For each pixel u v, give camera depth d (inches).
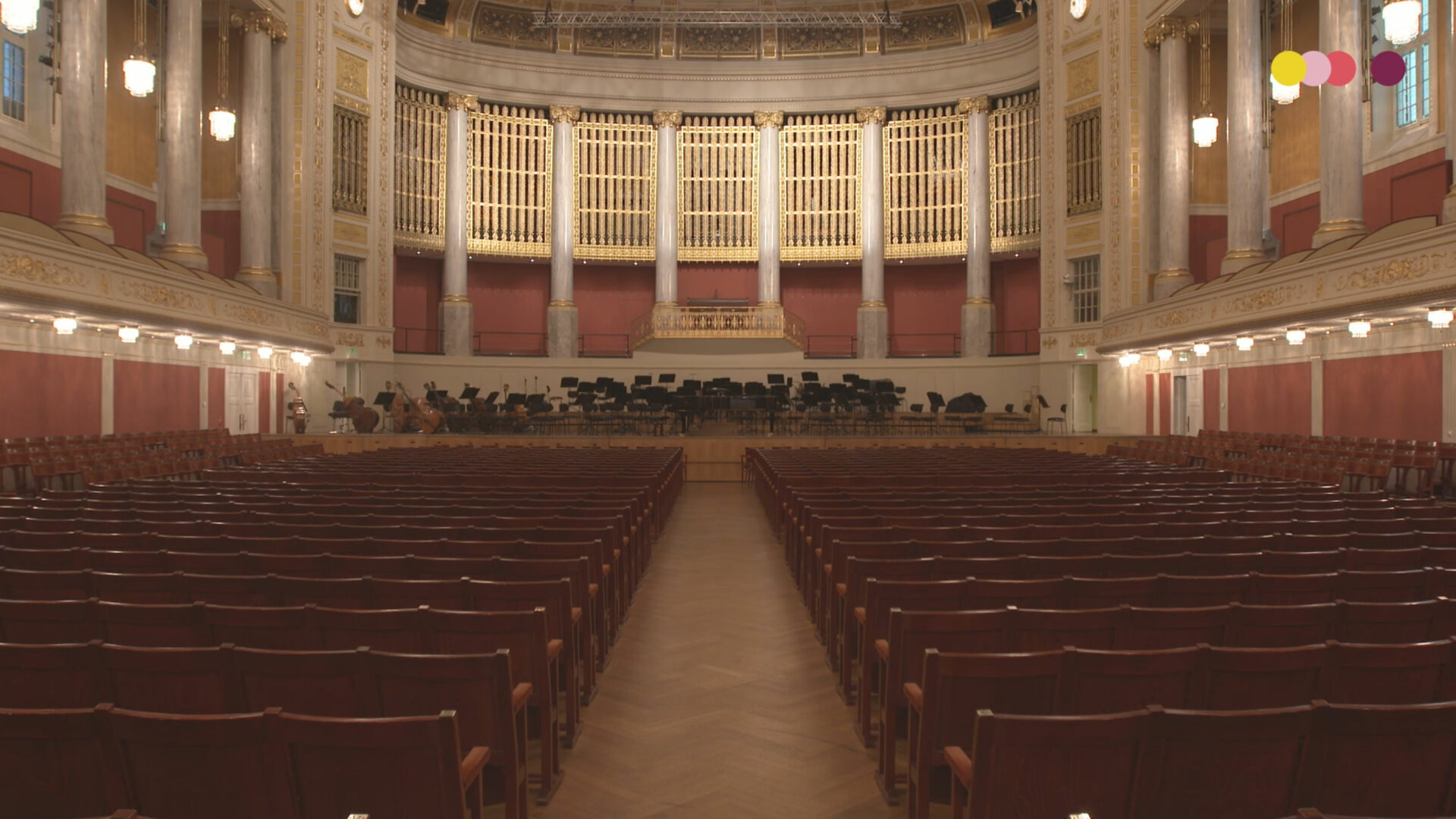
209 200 924.0
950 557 213.5
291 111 919.0
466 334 1123.3
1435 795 99.0
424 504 299.9
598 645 226.8
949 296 1224.8
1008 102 1130.0
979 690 130.6
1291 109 850.8
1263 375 714.8
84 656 122.5
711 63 1178.6
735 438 810.2
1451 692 127.4
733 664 236.1
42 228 539.8
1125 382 927.0
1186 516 266.8
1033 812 96.6
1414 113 717.9
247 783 97.9
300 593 171.9
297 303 916.0
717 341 1146.7
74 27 613.9
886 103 1167.0
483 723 127.8
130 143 855.1
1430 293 463.5
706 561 390.3
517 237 1161.4
